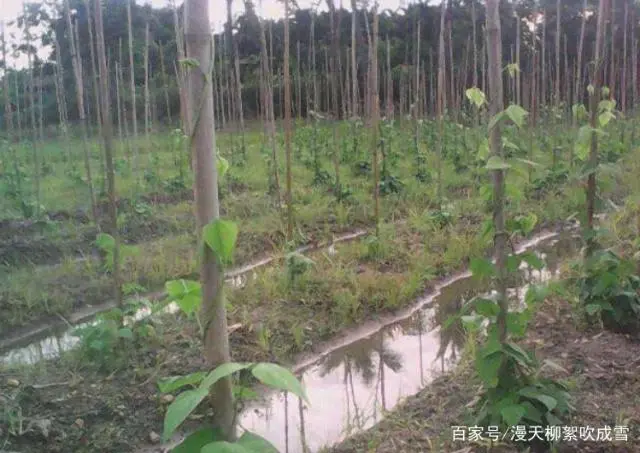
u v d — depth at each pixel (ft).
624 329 14.83
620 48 75.15
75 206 30.68
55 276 21.21
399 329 18.33
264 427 13.16
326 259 22.50
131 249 15.26
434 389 13.65
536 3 61.87
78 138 64.03
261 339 16.01
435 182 36.11
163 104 74.08
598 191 17.25
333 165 42.42
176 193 35.04
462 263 23.35
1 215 26.35
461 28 69.62
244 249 24.63
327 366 16.07
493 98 10.09
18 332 17.90
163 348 15.33
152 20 66.13
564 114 53.52
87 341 14.39
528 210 28.63
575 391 12.12
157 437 12.25
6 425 11.84
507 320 10.68
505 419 9.96
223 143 57.41
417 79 48.03
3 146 38.47
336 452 11.55
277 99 78.33
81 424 12.35
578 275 17.39
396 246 24.35
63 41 55.88
